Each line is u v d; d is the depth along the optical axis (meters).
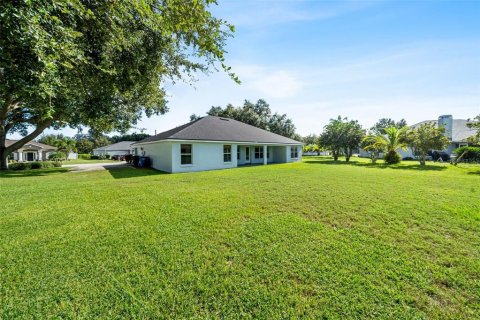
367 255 3.10
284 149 23.62
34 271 2.75
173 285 2.48
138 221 4.52
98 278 2.61
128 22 4.66
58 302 2.22
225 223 4.38
